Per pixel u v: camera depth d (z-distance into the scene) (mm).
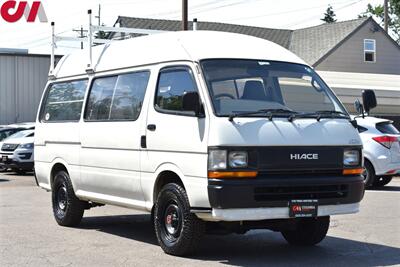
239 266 7340
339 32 41250
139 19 41094
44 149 10781
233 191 6980
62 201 10367
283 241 9078
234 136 7078
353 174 7762
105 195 9195
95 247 8523
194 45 7980
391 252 8250
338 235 9516
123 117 8734
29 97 31766
